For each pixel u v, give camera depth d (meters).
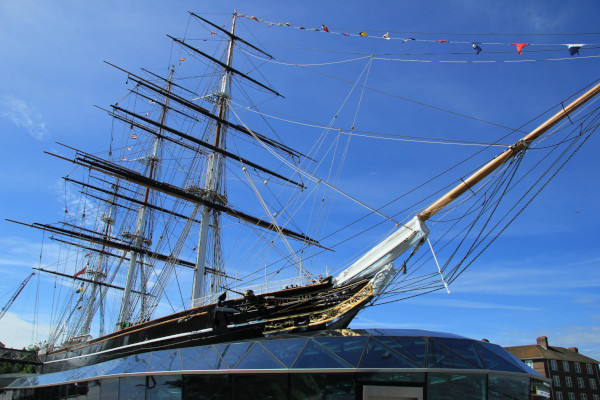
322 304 25.59
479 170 21.47
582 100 19.28
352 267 25.42
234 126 47.72
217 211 44.53
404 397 19.81
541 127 20.11
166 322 30.77
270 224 44.09
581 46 16.41
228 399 21.44
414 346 21.28
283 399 20.62
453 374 19.97
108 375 25.97
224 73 50.16
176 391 22.83
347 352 21.20
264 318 26.64
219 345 24.38
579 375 82.50
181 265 58.00
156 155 66.06
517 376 20.45
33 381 33.94
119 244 58.16
